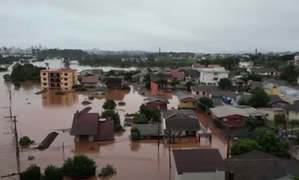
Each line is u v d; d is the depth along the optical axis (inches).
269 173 701.3
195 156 787.4
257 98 1718.8
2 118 1614.2
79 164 852.0
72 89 2792.8
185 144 1190.3
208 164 750.5
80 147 1144.8
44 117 1649.9
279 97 1855.3
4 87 2901.1
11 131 1359.5
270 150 917.8
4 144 1179.3
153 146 1167.0
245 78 2893.7
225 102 1950.1
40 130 1380.4
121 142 1208.8
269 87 2305.6
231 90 2409.0
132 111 1806.1
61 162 992.9
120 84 2837.1
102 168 909.2
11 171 911.0
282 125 1336.1
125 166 956.6
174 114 1414.9
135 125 1304.1
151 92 2576.3
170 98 2306.8
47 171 799.1
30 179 775.1
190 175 724.7
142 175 880.3
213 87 2378.2
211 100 1765.5
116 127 1358.3
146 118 1432.1
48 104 2055.9
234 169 725.3
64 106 1988.2
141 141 1224.8
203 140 1240.2
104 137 1227.2
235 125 1378.0
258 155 828.0
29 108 1909.4
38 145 1160.2
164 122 1333.7
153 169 929.5
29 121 1553.9
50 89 2790.4
